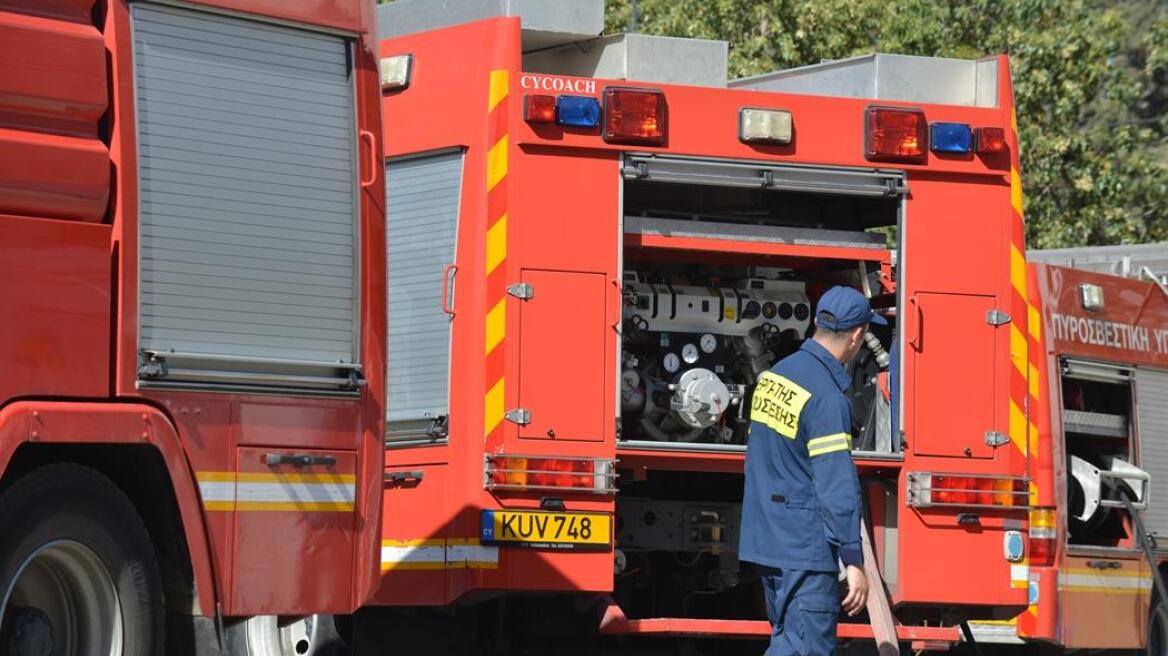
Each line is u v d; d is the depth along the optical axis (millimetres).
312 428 14883
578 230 18766
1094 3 86500
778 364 16844
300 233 14781
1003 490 20125
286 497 14672
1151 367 27109
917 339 19938
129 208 13484
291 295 14695
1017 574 20172
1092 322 25984
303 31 14930
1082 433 25797
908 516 19891
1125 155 61906
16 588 13484
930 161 20016
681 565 20797
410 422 19125
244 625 21328
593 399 18688
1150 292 27438
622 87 18859
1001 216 20281
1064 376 25359
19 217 12781
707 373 19594
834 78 21812
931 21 56406
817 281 20891
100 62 13336
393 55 19875
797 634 16422
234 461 14281
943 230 20078
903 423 19844
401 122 19625
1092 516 25656
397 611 20094
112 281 13375
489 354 18516
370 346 15312
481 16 19844
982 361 20141
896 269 20031
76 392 13078
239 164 14359
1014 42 59062
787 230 19828
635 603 20922
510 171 18656
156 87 13805
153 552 14008
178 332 13828
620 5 56031
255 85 14539
